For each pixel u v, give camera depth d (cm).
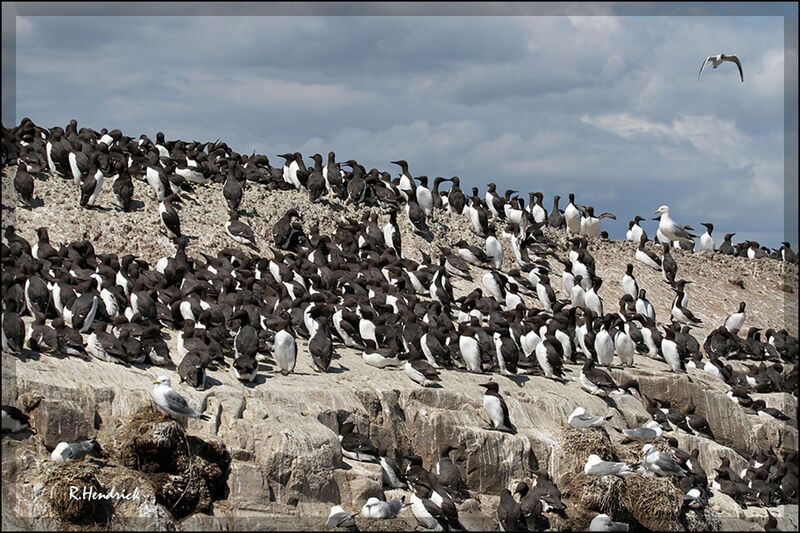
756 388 3400
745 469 2906
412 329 2739
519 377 2838
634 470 2550
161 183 3400
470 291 3547
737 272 4616
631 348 3167
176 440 2055
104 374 2203
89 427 2081
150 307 2534
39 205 3139
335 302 2939
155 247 3142
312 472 2169
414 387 2572
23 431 2016
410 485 2328
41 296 2431
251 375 2358
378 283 3142
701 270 4562
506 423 2539
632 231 4766
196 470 2066
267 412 2248
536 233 4078
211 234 3334
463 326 2808
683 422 2966
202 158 3809
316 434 2214
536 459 2548
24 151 3331
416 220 3819
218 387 2288
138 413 2103
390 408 2492
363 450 2298
